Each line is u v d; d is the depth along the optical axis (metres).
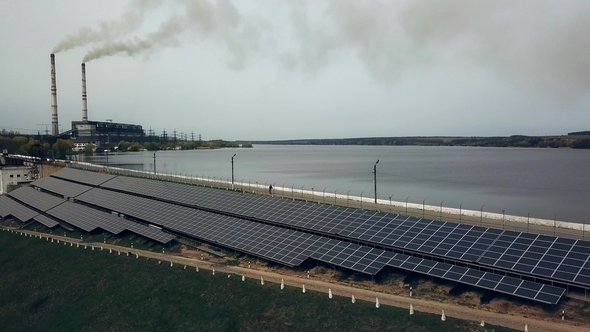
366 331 40.50
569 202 118.12
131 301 56.53
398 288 48.09
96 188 114.19
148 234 75.56
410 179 179.38
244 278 54.84
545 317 39.34
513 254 46.06
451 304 43.47
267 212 72.62
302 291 49.41
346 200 84.62
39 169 171.12
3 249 85.88
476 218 66.50
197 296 53.59
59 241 82.62
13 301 65.44
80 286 63.97
